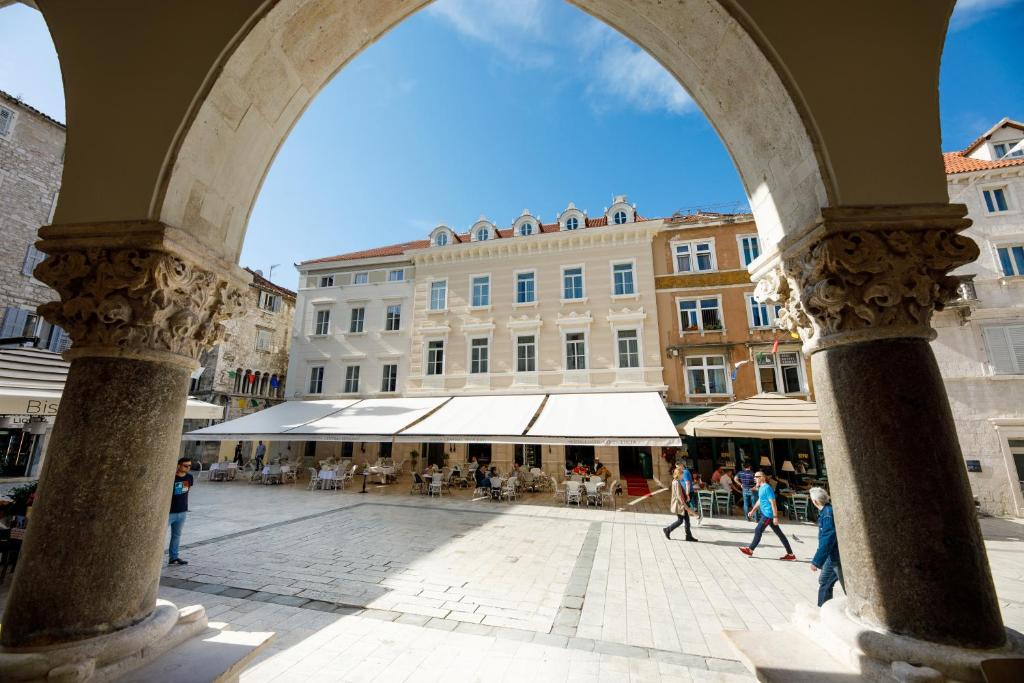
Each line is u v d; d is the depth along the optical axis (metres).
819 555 5.49
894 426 2.57
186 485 7.69
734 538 10.14
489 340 21.66
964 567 2.35
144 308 2.86
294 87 3.79
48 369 7.50
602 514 13.12
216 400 23.66
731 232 20.12
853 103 2.88
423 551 8.63
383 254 25.78
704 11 3.19
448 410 18.23
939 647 2.23
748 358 18.61
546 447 19.95
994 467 14.23
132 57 3.12
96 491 2.58
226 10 3.06
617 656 4.58
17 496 7.06
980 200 15.98
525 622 5.41
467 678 4.12
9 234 16.48
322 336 24.44
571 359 20.61
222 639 2.90
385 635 4.99
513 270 22.20
